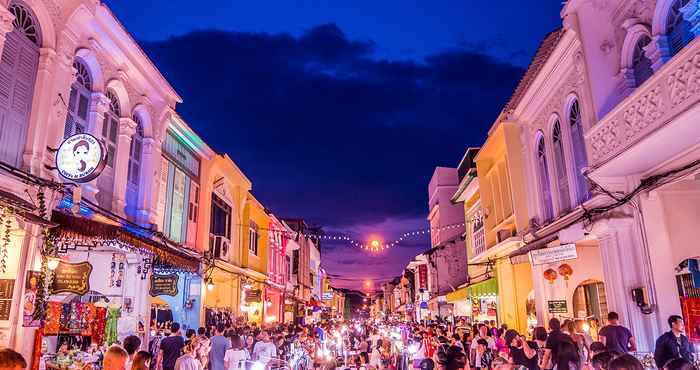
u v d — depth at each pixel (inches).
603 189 399.2
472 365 499.5
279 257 1252.5
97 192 431.8
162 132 563.8
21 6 355.3
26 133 348.5
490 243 815.1
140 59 503.2
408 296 2191.2
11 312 311.9
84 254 461.1
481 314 890.7
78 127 419.8
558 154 552.4
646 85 325.7
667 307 356.8
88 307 397.7
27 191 330.3
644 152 343.3
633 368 154.4
